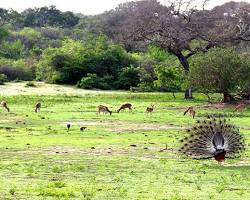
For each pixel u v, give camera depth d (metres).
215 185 30.70
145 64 143.50
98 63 145.75
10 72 150.62
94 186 29.77
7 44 191.50
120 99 110.25
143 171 35.38
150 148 46.97
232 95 101.19
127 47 174.00
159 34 124.31
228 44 128.88
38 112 80.94
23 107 88.56
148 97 115.88
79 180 31.94
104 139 53.38
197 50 123.06
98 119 73.44
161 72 119.56
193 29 123.38
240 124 69.31
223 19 127.50
